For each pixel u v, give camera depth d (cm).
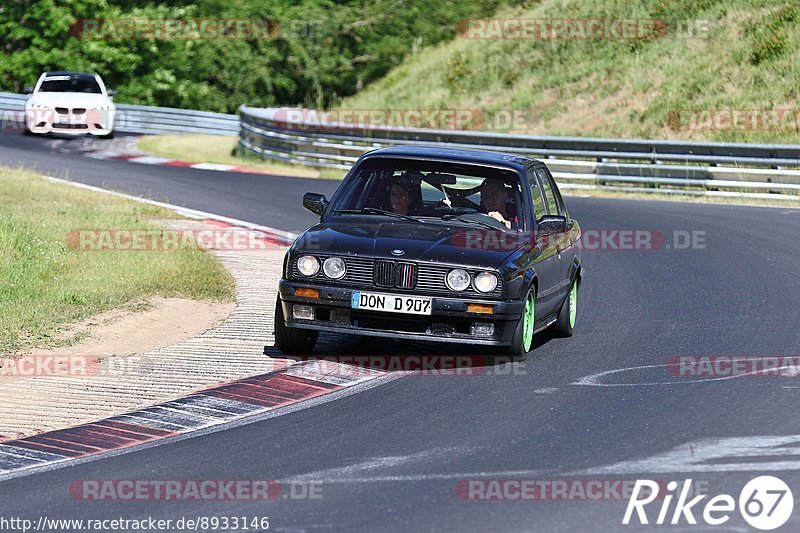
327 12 15500
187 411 2503
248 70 14788
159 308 3641
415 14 15912
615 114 10331
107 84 13950
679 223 5869
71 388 2700
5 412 2495
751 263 4666
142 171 7988
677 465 2089
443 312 2808
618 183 7538
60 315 3453
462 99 12275
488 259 2852
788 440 2247
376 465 2097
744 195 7038
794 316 3603
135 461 2152
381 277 2833
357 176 3209
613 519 1814
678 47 11062
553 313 3291
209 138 11350
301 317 2902
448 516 1819
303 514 1836
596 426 2358
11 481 2047
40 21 13588
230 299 3856
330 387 2708
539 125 10775
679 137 9506
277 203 6569
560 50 12175
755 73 9956
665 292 4078
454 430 2333
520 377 2803
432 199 3122
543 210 3269
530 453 2169
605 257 4894
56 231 4862
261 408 2523
